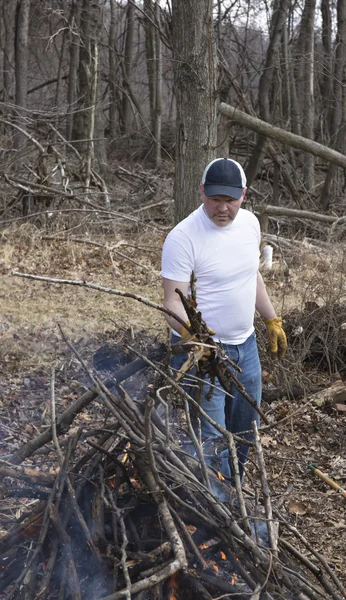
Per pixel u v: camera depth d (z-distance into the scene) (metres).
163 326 7.60
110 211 12.29
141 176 16.77
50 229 11.75
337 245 11.25
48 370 6.20
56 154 13.27
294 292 8.61
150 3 6.84
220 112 8.73
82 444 4.59
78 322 7.56
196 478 2.83
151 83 23.27
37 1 23.44
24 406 5.55
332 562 3.87
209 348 2.99
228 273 3.59
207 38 6.18
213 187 3.46
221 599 2.55
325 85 21.91
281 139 9.95
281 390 6.14
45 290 8.80
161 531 2.63
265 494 2.87
